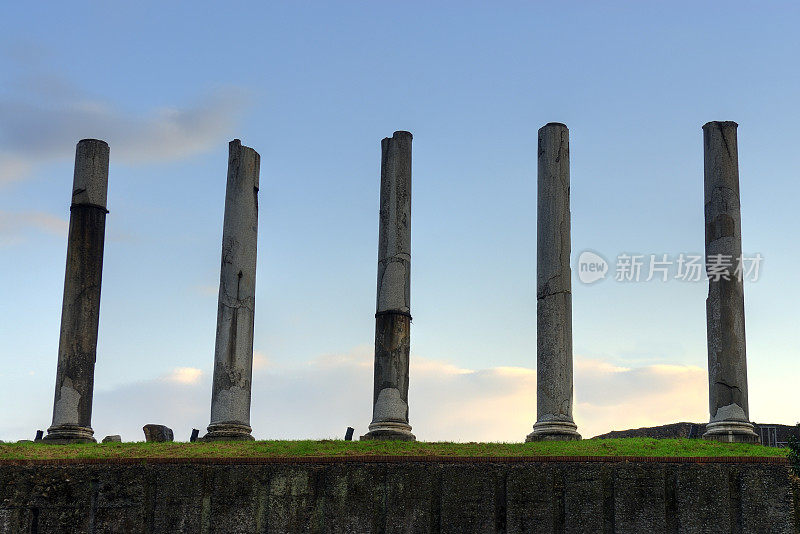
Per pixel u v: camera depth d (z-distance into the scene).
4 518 40.06
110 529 39.69
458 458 39.19
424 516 38.81
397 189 46.00
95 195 47.12
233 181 46.38
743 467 38.38
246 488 39.59
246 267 45.78
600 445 41.09
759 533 37.91
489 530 38.44
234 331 45.06
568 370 43.44
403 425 44.06
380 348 44.84
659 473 38.38
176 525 39.38
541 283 44.06
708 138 45.50
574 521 38.25
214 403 44.75
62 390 45.34
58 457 41.22
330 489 39.41
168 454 41.09
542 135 45.22
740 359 43.50
